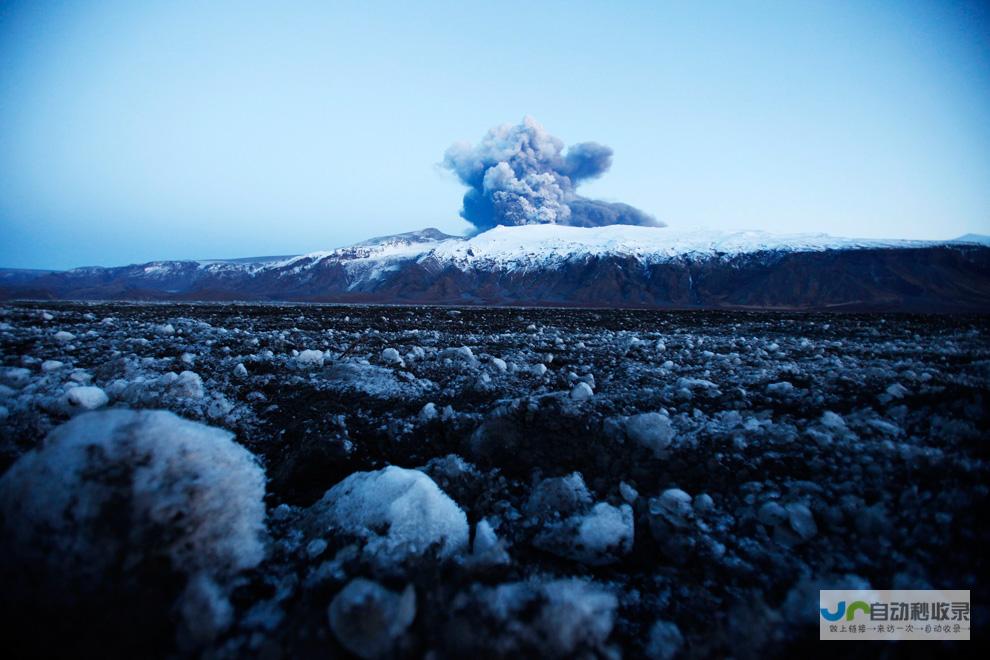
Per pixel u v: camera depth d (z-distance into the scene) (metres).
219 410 1.47
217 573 0.79
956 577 0.77
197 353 2.38
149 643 0.67
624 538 0.93
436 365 2.12
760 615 0.76
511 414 1.28
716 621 0.78
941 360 2.17
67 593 0.68
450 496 1.12
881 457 1.05
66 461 0.76
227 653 0.68
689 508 1.00
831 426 1.23
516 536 0.99
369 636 0.67
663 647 0.74
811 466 1.08
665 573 0.90
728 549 0.92
